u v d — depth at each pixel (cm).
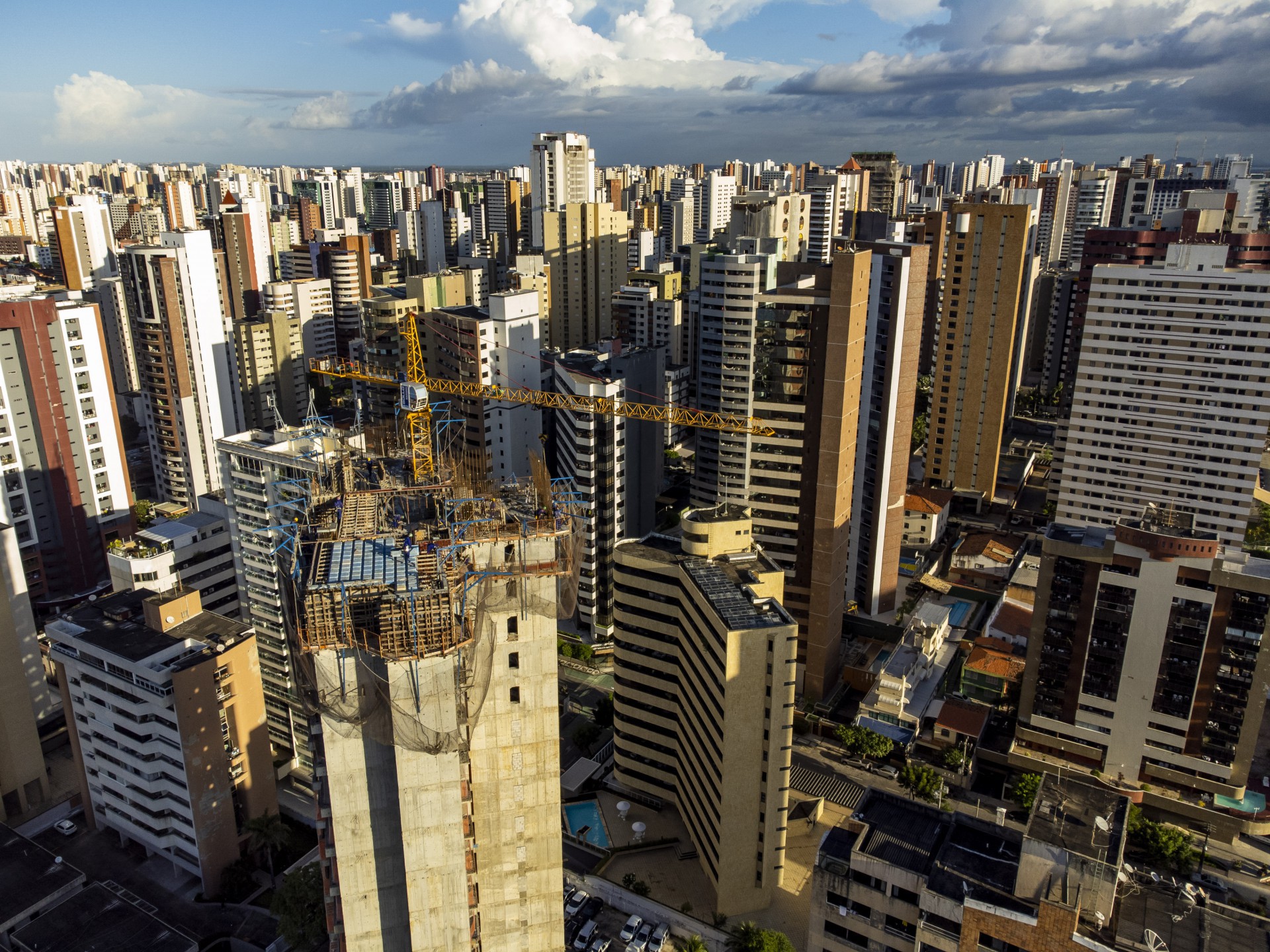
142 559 15688
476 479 8900
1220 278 17662
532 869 8056
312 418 15175
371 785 6962
